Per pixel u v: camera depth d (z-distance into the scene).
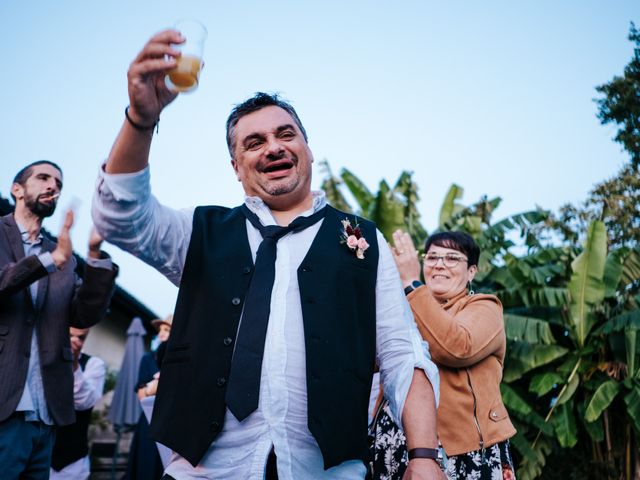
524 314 8.73
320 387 1.73
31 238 3.60
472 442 2.87
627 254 9.07
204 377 1.73
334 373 1.76
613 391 7.73
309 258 1.89
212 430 1.69
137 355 12.11
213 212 1.99
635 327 7.84
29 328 3.35
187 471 1.72
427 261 3.49
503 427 2.94
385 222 9.48
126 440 14.34
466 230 9.84
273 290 1.83
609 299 9.03
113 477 11.55
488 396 2.98
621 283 9.07
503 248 9.75
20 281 3.17
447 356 2.87
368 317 1.90
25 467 3.32
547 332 7.96
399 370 1.89
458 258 3.43
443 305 3.37
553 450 8.38
